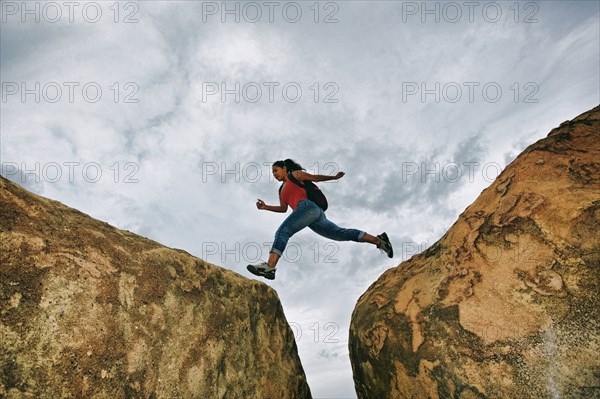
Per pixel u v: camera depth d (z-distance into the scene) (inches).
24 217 72.6
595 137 103.1
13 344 64.2
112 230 89.2
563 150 101.7
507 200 99.1
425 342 94.4
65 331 69.5
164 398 81.2
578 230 86.7
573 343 79.7
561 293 83.5
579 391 77.5
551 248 87.7
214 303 100.0
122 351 76.5
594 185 91.8
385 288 116.5
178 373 85.5
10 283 66.1
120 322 77.7
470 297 93.0
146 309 83.3
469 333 89.3
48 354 67.0
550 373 79.9
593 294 80.8
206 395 90.0
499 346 85.2
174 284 91.8
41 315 67.7
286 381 115.9
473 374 86.0
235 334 103.3
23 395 63.5
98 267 78.2
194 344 91.0
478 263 95.9
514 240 92.7
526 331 84.0
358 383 119.0
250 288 115.9
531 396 80.2
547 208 91.9
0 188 72.0
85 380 70.1
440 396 89.9
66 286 71.9
